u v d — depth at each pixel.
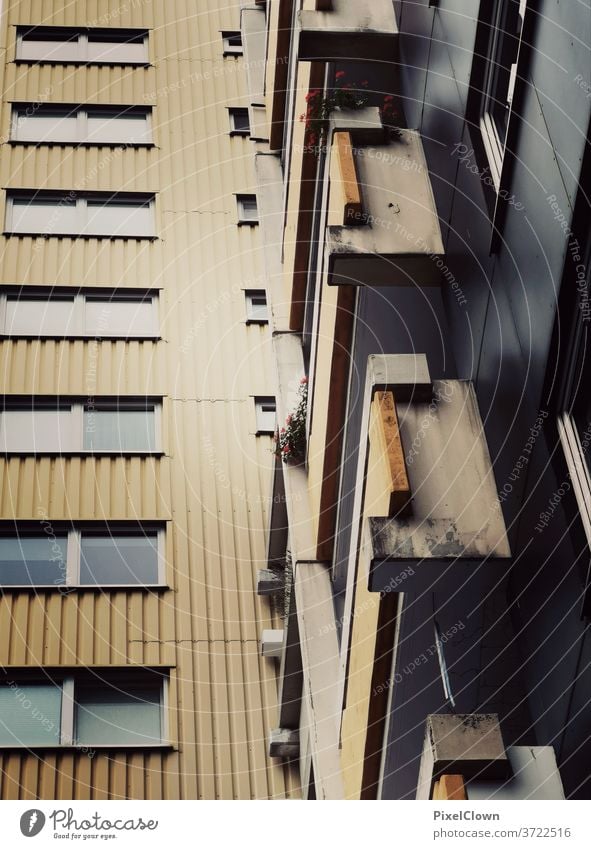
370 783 9.62
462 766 7.36
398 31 11.38
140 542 19.80
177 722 17.89
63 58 26.25
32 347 21.94
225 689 18.25
